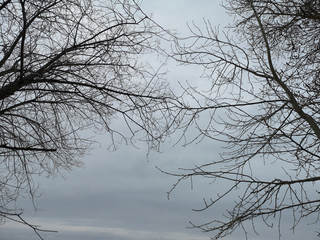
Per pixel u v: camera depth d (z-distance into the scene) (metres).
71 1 5.26
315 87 4.89
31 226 4.39
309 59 5.37
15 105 5.06
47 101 5.36
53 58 5.16
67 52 5.35
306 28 5.24
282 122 4.49
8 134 5.53
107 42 5.35
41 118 5.91
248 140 4.49
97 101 5.32
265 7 4.85
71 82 5.04
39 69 4.98
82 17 5.26
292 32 5.36
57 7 5.43
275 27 5.20
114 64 5.52
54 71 5.21
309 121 4.29
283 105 4.55
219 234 4.22
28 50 5.25
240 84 4.69
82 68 5.36
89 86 5.15
